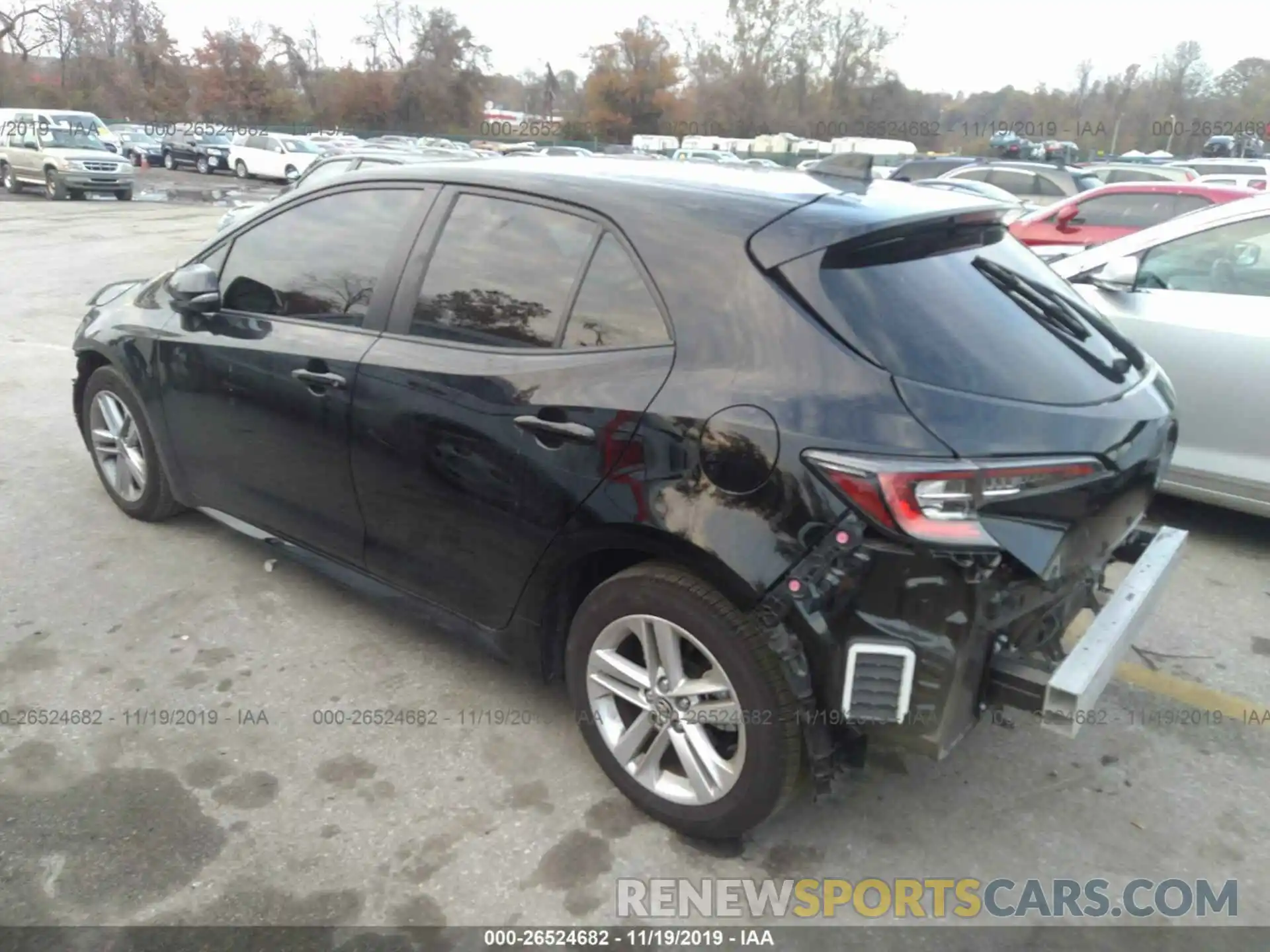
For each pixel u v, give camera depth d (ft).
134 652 11.96
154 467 14.62
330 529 11.80
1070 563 8.32
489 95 207.10
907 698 7.80
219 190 102.99
